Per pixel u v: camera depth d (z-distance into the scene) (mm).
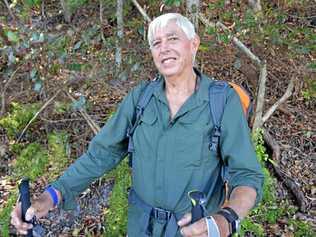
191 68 1859
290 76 4504
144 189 1888
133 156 1923
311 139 4445
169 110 1831
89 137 3947
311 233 3520
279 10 3957
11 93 4141
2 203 3568
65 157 3781
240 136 1776
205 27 3531
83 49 3658
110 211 3211
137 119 1892
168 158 1810
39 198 1954
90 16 4223
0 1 3977
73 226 3500
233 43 3807
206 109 1792
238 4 3871
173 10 3740
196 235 1475
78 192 2059
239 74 4234
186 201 1825
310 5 4398
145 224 1896
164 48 1812
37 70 3584
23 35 3447
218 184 1854
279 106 4531
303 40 3980
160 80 1907
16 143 4082
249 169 1749
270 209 3611
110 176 3484
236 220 1571
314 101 4691
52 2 4398
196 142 1779
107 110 3975
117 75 3703
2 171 3953
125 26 4051
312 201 3873
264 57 3967
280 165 4156
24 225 1768
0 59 3943
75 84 3920
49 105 4035
